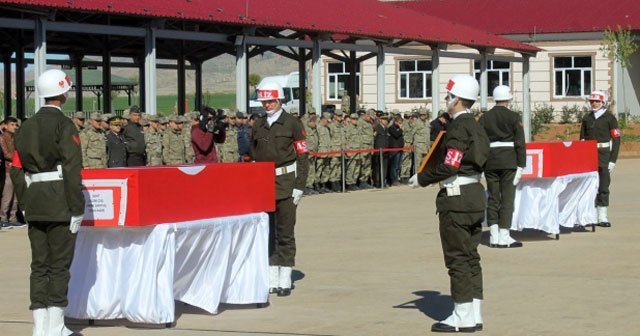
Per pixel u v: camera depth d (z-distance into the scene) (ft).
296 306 36.83
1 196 64.49
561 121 171.12
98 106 150.41
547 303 36.65
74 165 30.55
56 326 31.17
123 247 33.24
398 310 35.73
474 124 32.22
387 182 99.50
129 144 69.56
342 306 36.63
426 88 182.19
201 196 34.68
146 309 32.71
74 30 73.56
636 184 95.91
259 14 92.53
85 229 33.40
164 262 32.89
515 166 51.60
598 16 174.50
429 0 193.36
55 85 31.22
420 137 101.65
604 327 32.42
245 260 36.73
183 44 115.14
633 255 48.91
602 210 61.31
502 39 137.08
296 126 39.45
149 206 32.40
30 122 31.04
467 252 32.19
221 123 62.44
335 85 185.78
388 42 110.32
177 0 85.71
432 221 65.36
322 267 45.73
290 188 39.34
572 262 46.75
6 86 110.42
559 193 54.80
